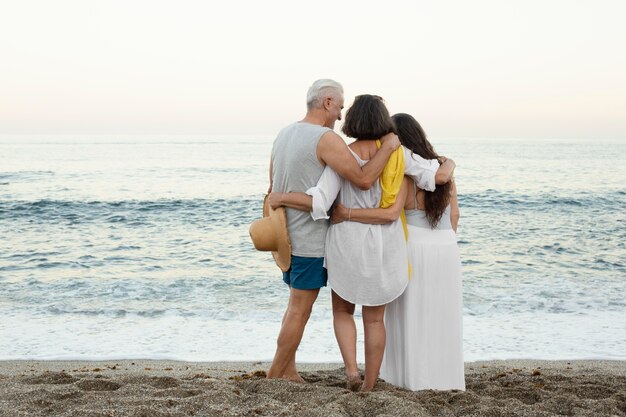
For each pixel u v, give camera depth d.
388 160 3.63
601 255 13.98
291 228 3.81
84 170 36.16
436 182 3.72
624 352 6.84
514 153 62.50
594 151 67.94
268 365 6.30
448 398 3.56
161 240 15.95
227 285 10.80
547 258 13.61
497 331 7.80
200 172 35.91
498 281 11.16
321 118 3.86
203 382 4.00
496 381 4.66
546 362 6.39
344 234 3.67
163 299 9.76
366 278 3.65
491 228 18.06
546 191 26.27
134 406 3.24
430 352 3.86
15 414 3.19
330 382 4.26
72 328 7.95
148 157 50.22
